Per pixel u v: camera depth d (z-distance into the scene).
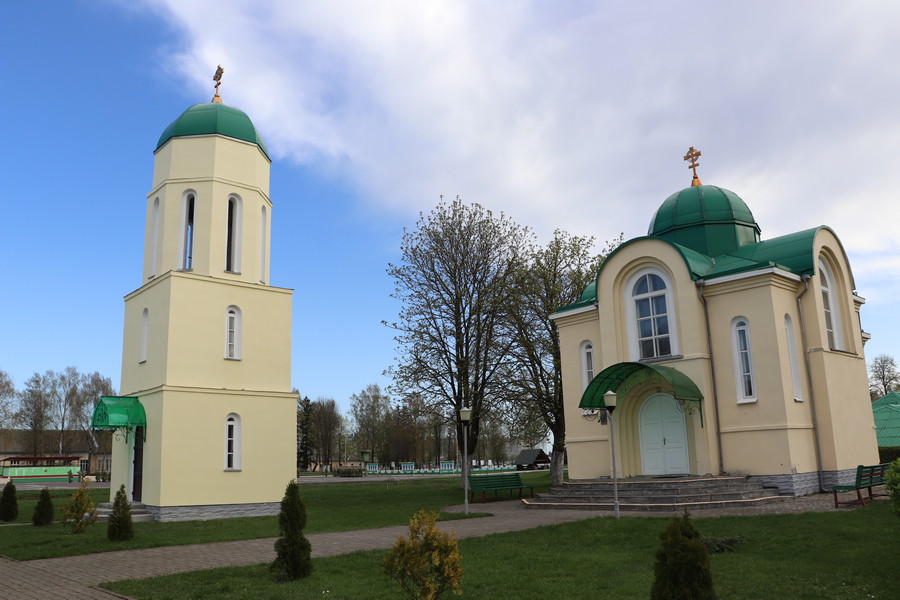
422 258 32.75
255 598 9.73
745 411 21.17
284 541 11.19
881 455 29.88
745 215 26.81
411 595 8.42
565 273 32.94
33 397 83.19
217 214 24.78
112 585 10.87
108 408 22.66
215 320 23.89
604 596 9.48
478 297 32.25
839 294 24.27
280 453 24.47
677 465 22.38
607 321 24.27
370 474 68.94
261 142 26.83
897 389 69.25
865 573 10.26
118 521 16.50
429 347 31.56
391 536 16.17
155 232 25.73
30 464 69.88
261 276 26.38
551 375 32.09
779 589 9.63
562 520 17.67
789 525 14.12
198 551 14.65
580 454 24.91
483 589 10.12
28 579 11.89
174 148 25.20
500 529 16.62
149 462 22.38
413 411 32.09
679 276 22.69
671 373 21.02
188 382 22.84
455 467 78.12
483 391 32.19
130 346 25.14
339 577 11.08
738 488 19.81
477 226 33.25
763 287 21.23
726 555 12.08
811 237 22.98
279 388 25.03
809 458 21.00
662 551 7.32
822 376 21.62
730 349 21.72
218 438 23.06
